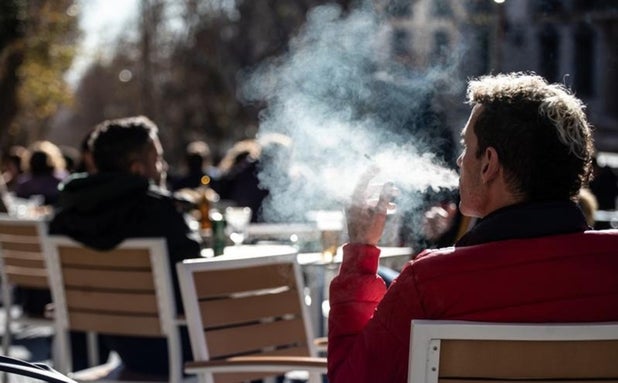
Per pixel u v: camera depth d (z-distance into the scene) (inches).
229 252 214.7
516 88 98.3
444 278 94.6
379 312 98.3
